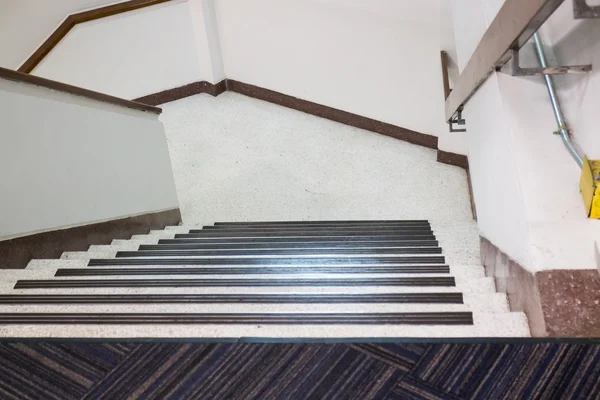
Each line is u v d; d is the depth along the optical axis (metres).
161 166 4.02
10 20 4.90
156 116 3.96
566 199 1.86
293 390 1.63
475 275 2.39
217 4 5.52
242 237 3.38
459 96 2.78
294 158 5.22
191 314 1.92
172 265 2.64
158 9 5.42
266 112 5.77
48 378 1.72
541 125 1.95
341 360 1.70
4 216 2.54
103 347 1.81
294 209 4.74
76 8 5.23
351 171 5.02
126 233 3.52
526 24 1.64
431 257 2.67
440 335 1.79
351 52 4.95
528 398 1.55
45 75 5.30
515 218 1.96
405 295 2.02
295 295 2.05
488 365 1.65
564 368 1.62
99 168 3.23
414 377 1.63
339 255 2.73
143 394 1.65
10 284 2.32
